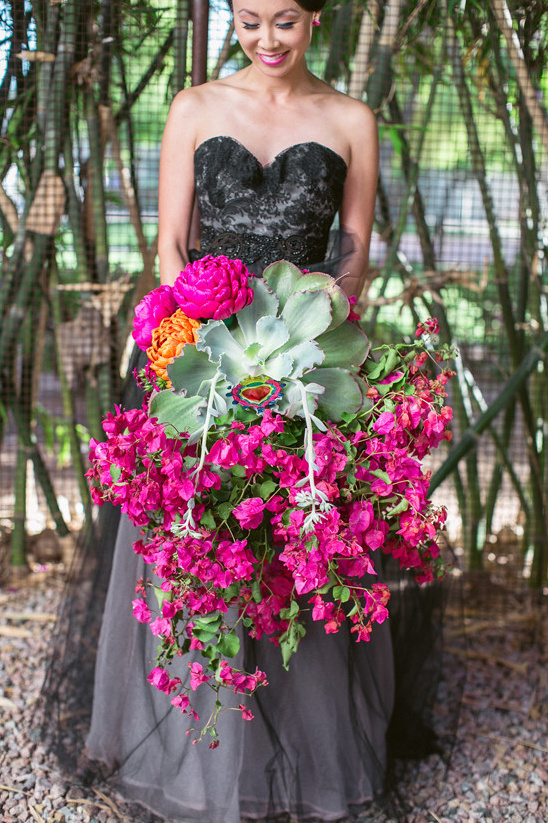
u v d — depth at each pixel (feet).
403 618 6.46
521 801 6.10
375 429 4.75
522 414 8.94
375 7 8.02
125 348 8.79
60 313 9.06
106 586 6.30
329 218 5.88
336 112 6.00
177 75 7.90
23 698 7.14
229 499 4.81
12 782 6.08
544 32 8.39
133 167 8.69
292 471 4.56
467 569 9.49
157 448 4.49
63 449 11.07
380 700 6.12
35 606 8.81
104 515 6.32
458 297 10.12
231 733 5.52
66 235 9.82
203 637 4.80
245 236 5.70
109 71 8.14
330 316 4.77
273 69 5.54
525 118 8.52
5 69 8.06
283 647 4.95
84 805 5.88
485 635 8.69
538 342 8.42
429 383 4.91
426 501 4.79
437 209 9.75
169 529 4.67
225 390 4.72
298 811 5.66
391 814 5.80
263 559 4.91
